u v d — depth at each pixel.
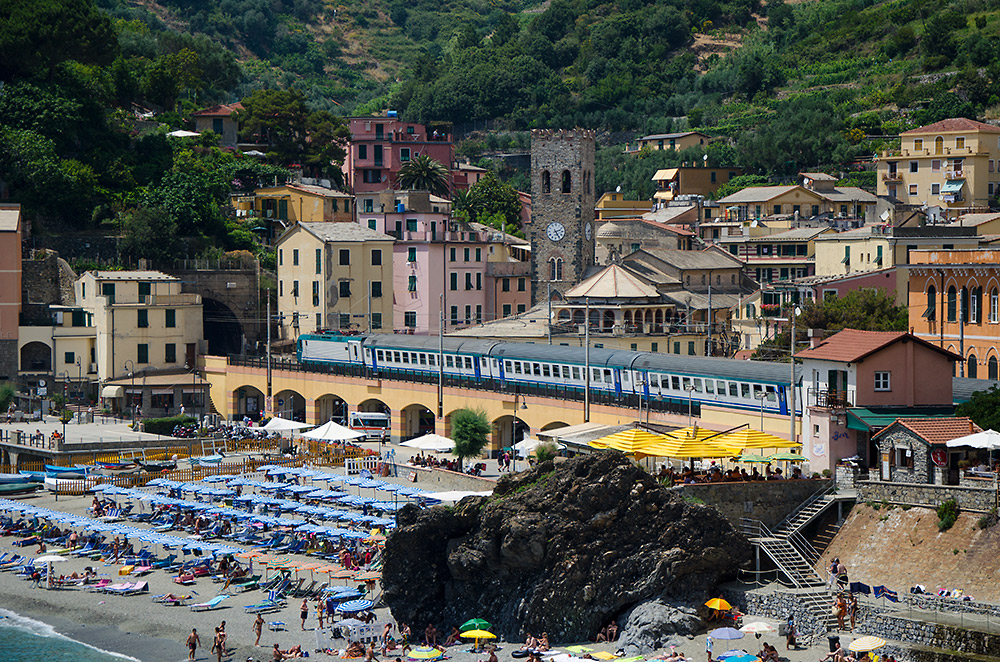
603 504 88.31
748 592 85.62
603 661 80.75
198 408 182.38
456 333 178.12
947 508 84.06
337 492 125.31
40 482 140.50
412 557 92.38
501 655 84.88
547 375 143.00
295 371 173.38
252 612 98.06
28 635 94.56
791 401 106.25
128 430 161.00
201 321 189.25
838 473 92.12
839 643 77.56
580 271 199.88
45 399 174.00
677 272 186.38
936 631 75.94
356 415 164.12
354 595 96.50
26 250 196.38
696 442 95.75
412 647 88.44
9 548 117.88
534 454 121.31
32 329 179.62
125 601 101.94
